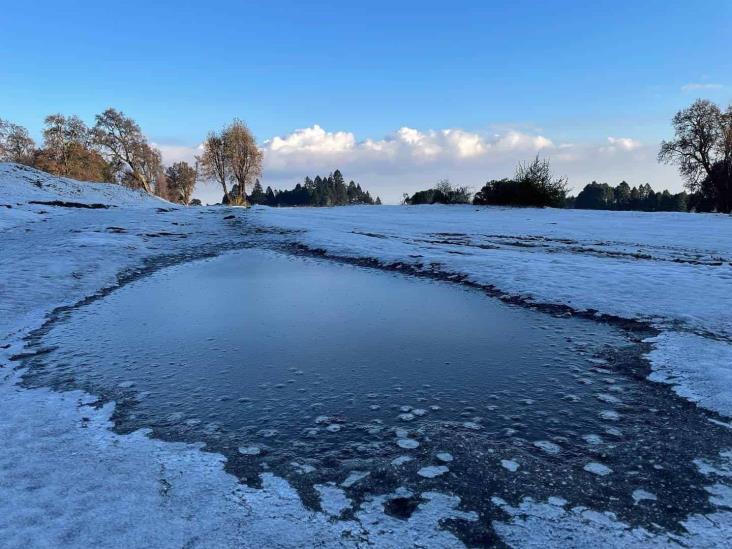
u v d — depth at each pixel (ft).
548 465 10.54
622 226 69.00
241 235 56.59
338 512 8.94
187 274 35.27
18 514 8.79
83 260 37.65
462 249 44.29
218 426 12.72
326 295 28.02
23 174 111.65
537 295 25.96
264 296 27.99
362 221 78.48
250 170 166.20
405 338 20.02
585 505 9.11
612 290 25.86
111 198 120.57
